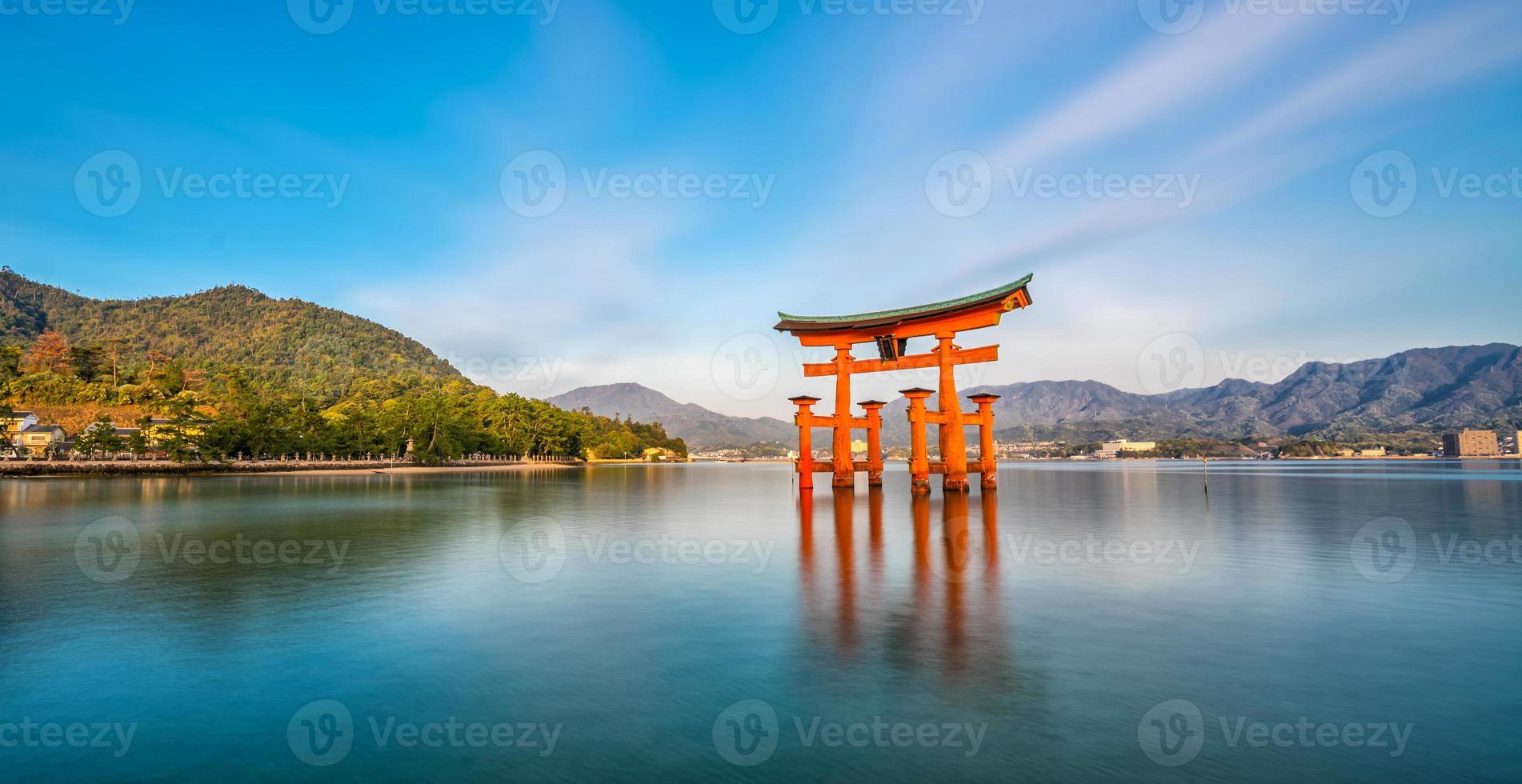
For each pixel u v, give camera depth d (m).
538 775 6.88
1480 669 9.71
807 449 46.38
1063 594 14.62
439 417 127.88
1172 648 10.73
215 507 38.78
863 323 43.38
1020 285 37.31
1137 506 36.81
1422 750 7.22
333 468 109.25
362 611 13.49
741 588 15.47
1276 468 128.25
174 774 6.98
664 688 9.23
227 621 12.79
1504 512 32.91
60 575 17.52
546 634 11.84
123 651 10.95
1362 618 12.53
